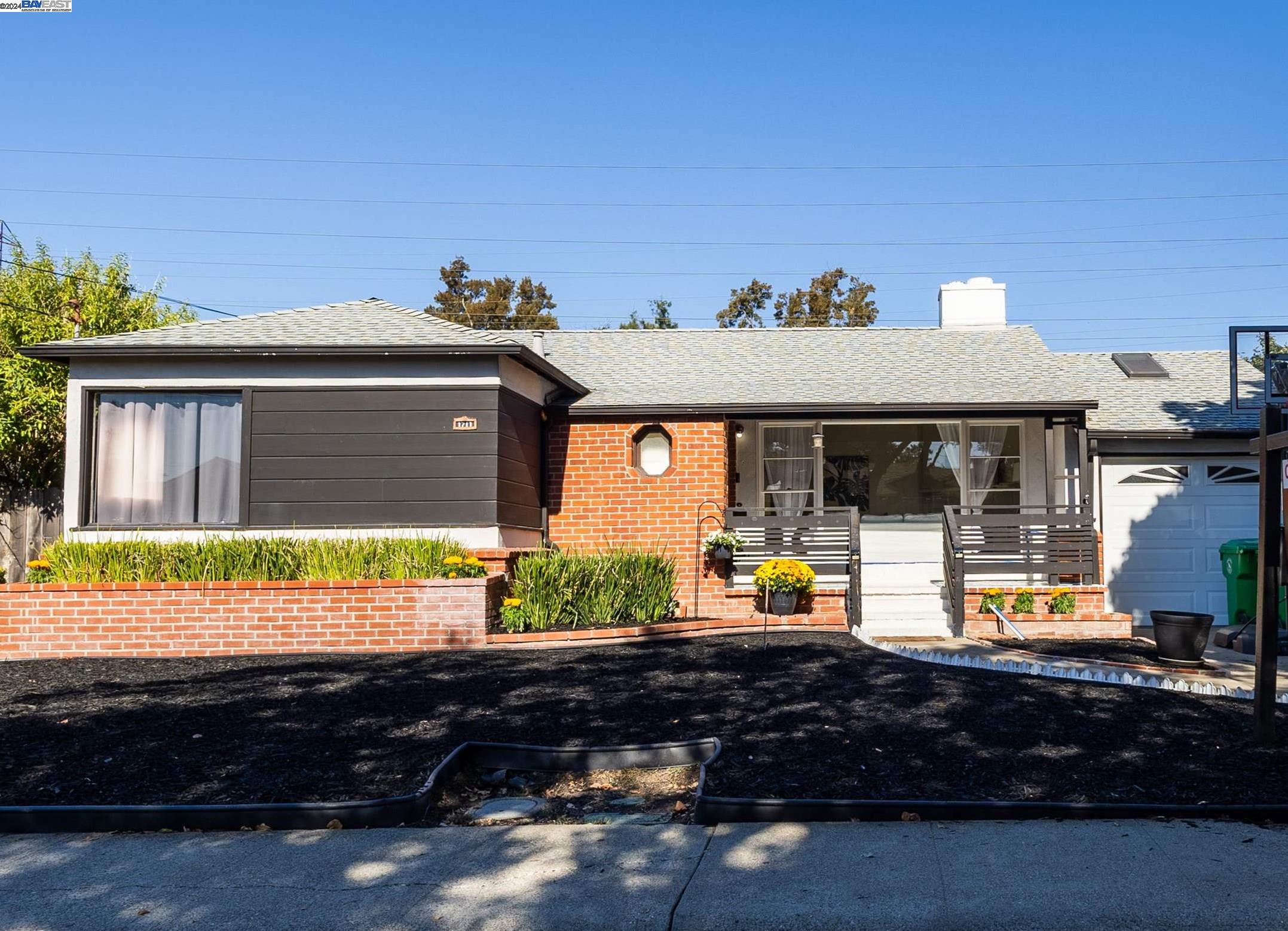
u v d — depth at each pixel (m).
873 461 16.31
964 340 18.97
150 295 22.36
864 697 9.23
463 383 13.65
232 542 12.66
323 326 14.28
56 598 12.12
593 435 15.73
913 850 5.92
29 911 5.28
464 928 5.04
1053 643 13.11
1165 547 16.20
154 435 13.80
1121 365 19.23
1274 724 7.83
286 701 9.26
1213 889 5.31
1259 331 13.30
